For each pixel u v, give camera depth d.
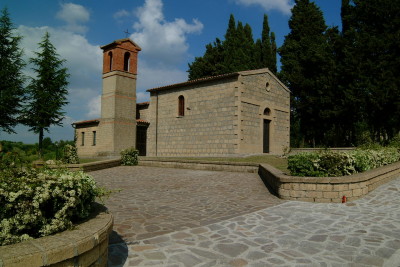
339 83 31.91
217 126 24.53
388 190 10.09
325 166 9.72
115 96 29.25
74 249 3.10
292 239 5.64
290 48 38.69
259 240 5.58
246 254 4.90
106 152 29.28
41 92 29.58
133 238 5.66
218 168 17.92
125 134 29.66
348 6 32.16
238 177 14.88
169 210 8.13
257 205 8.65
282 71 38.94
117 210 8.14
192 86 26.52
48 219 3.58
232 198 9.81
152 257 4.74
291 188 9.32
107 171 19.02
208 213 7.75
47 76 30.19
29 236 3.38
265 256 4.82
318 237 5.76
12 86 29.69
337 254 4.92
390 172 11.92
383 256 4.83
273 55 46.62
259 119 25.38
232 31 47.28
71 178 3.90
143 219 7.13
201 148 25.53
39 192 3.48
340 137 34.09
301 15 38.72
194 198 9.91
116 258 4.68
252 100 24.70
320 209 8.07
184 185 12.86
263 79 26.16
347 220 6.96
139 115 33.00
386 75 27.80
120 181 14.45
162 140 28.95
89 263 3.39
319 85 33.66
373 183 10.23
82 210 4.03
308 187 9.09
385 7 28.50
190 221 6.93
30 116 29.70
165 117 28.81
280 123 28.00
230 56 45.28
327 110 32.38
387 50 28.72
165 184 13.24
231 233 6.00
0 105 28.75
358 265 4.51
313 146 37.06
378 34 29.31
